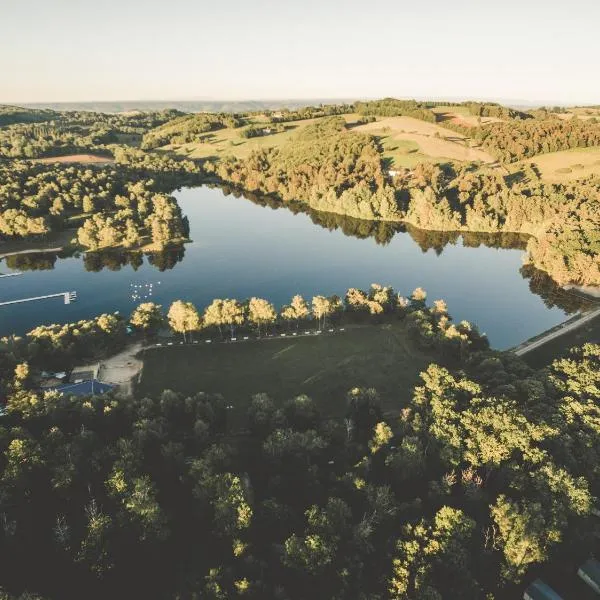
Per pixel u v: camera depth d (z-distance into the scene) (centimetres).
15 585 5531
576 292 16425
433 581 5534
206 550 6241
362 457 7919
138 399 9688
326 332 12606
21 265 18125
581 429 7856
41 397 8544
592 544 6425
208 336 12225
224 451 7638
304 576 5681
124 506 6275
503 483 7088
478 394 8606
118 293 15925
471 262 19850
